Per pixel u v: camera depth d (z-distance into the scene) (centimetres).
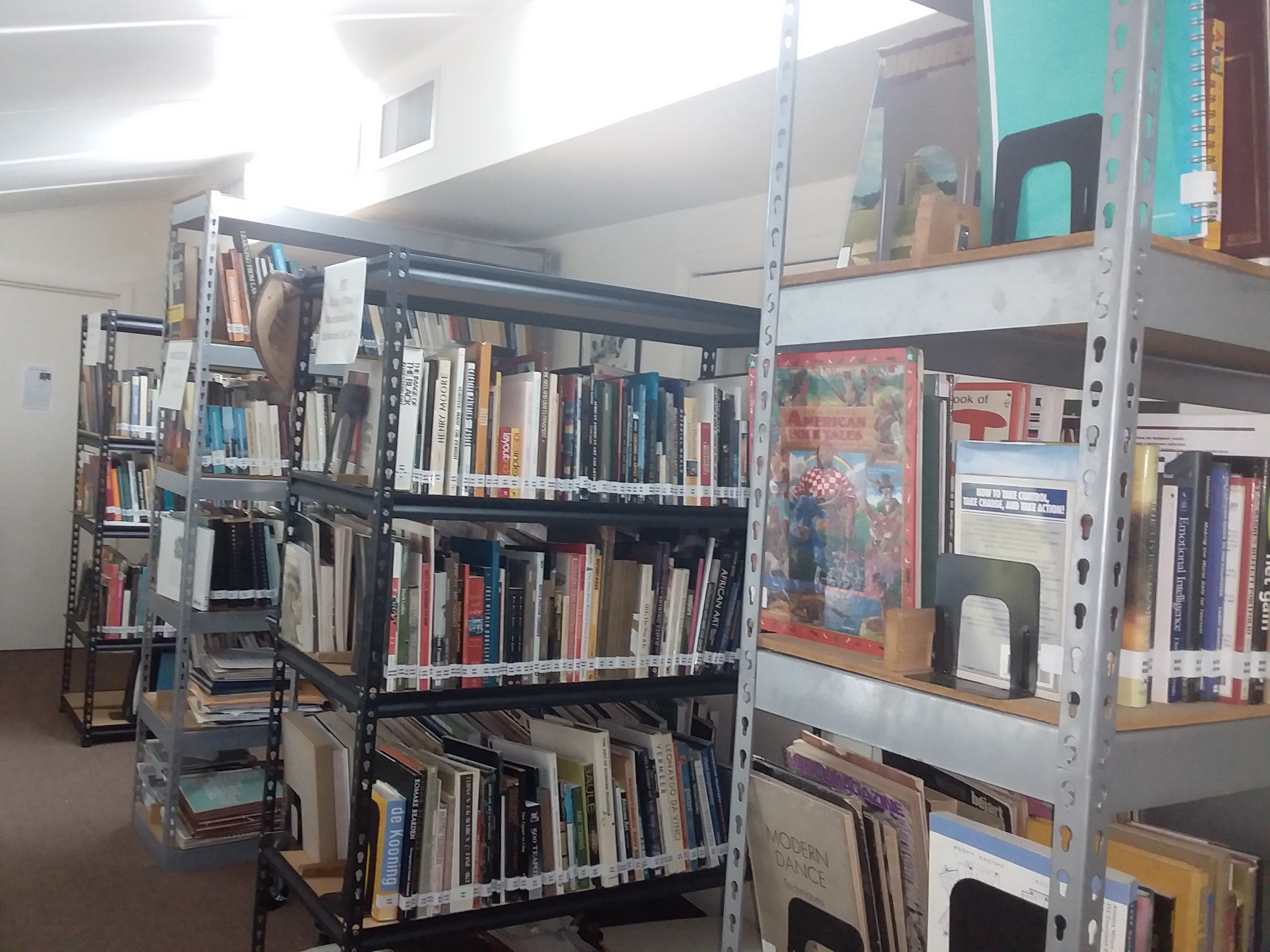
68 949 258
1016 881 90
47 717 470
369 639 195
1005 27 101
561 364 391
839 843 114
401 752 216
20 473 598
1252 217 96
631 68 236
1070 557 83
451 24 296
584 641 224
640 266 351
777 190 115
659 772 232
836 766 129
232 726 321
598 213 345
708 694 235
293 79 343
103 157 427
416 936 200
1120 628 82
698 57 216
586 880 222
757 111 225
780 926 126
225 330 330
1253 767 95
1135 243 81
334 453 221
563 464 218
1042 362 136
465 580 209
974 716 91
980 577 99
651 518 225
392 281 193
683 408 235
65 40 242
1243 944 109
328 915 200
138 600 443
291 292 234
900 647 101
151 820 334
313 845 220
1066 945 82
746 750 116
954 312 95
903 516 110
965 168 128
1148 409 163
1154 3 81
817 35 186
